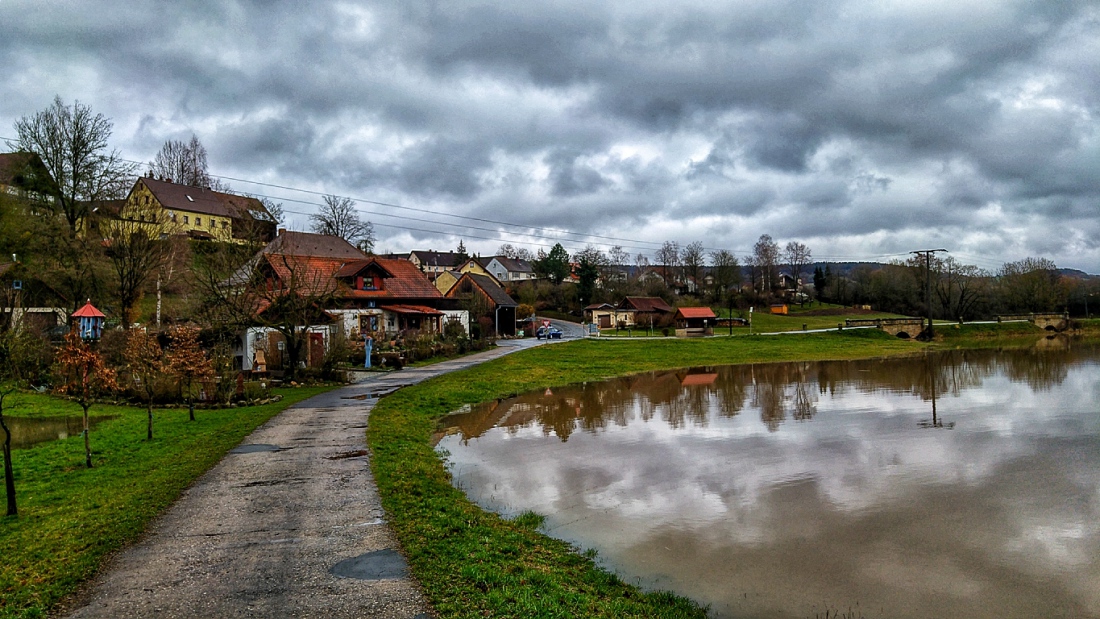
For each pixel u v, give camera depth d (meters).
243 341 35.44
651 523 12.91
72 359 14.93
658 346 59.44
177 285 41.62
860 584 10.16
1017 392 33.00
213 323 31.53
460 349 49.44
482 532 11.05
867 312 114.56
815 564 10.93
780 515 13.51
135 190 74.38
